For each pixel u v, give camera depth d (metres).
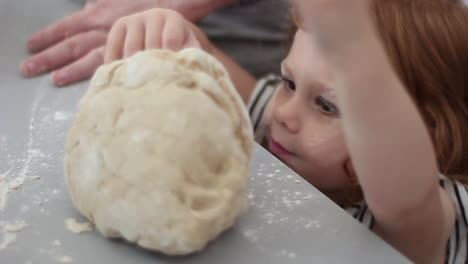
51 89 0.83
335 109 0.74
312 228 0.49
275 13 1.21
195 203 0.44
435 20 0.77
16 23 1.10
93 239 0.47
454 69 0.78
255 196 0.54
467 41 0.79
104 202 0.45
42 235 0.47
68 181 0.50
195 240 0.44
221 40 1.24
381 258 0.45
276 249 0.46
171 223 0.43
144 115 0.46
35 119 0.71
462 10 0.82
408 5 0.78
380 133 0.43
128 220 0.44
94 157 0.46
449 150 0.78
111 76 0.51
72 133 0.49
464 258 0.71
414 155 0.44
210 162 0.46
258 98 1.01
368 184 0.47
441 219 0.56
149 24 0.76
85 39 0.93
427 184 0.47
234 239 0.47
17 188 0.54
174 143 0.44
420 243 0.58
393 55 0.74
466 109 0.80
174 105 0.46
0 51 0.97
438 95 0.77
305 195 0.54
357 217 0.68
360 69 0.41
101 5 1.04
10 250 0.45
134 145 0.45
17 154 0.62
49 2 1.21
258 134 0.97
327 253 0.46
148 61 0.50
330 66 0.43
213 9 1.12
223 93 0.50
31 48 0.98
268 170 0.59
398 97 0.42
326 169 0.78
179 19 0.78
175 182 0.43
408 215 0.50
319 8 0.40
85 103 0.50
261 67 1.25
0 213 0.50
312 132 0.76
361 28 0.40
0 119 0.71
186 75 0.49
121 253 0.46
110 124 0.47
